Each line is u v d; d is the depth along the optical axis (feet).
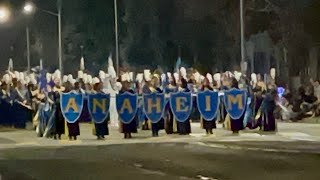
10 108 99.04
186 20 179.93
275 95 85.25
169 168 52.21
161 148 66.69
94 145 71.72
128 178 47.67
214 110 78.54
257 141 70.08
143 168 52.75
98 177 48.52
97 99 77.20
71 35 223.92
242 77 87.15
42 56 243.19
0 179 48.85
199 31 177.17
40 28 244.42
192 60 180.65
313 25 143.23
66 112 76.59
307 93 100.78
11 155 64.23
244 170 49.93
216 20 171.32
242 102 78.89
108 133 80.48
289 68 147.95
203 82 82.38
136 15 196.03
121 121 78.07
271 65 153.38
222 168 51.26
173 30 185.68
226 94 79.00
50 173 51.26
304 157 56.75
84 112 106.01
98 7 215.72
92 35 217.77
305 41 145.28
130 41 198.08
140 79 88.17
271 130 81.30
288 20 149.07
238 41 163.32
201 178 46.85
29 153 65.87
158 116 79.41
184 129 79.25
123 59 200.75
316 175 46.85
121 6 205.46
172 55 186.91
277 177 46.24
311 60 143.23
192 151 63.16
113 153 63.67
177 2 183.21
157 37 191.01
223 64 170.40
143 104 79.77
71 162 57.88
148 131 86.48
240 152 61.41
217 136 76.64
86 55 219.41
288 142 68.49
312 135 76.38
